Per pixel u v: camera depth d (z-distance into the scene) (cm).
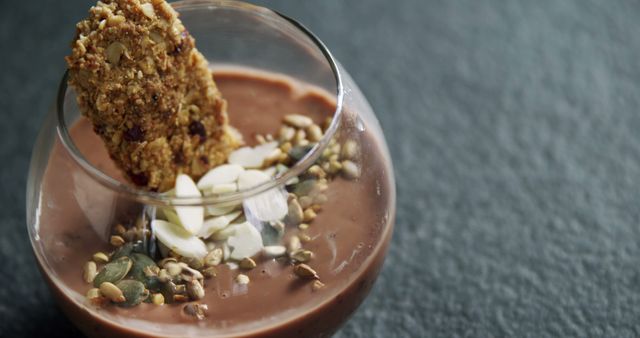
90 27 38
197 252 37
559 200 49
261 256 37
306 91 44
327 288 38
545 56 56
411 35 56
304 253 37
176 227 37
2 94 53
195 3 42
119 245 37
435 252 47
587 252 47
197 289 37
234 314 37
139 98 38
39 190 39
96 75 38
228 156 42
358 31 57
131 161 40
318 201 38
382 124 52
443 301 46
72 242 38
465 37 57
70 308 39
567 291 46
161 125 39
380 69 55
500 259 47
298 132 43
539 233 48
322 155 37
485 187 50
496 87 54
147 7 38
